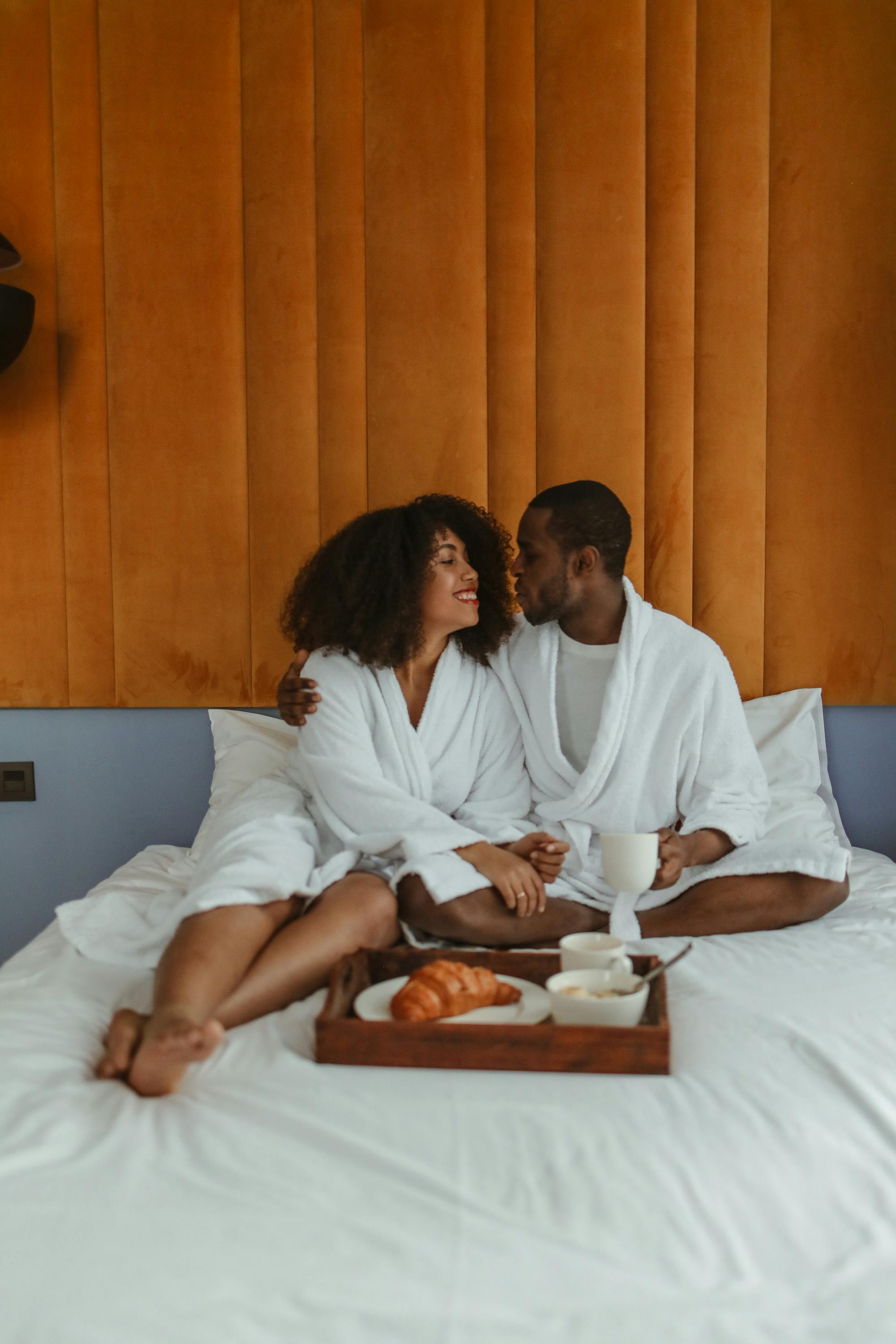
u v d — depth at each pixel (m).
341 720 1.58
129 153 2.07
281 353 2.07
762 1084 0.94
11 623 2.12
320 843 1.55
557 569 1.67
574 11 2.00
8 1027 1.09
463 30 2.03
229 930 1.18
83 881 2.15
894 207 2.01
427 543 1.63
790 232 2.01
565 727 1.71
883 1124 0.88
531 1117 0.89
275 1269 0.71
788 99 2.00
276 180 2.05
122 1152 0.84
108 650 2.12
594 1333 0.67
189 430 2.09
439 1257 0.72
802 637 2.05
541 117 2.03
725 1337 0.67
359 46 2.04
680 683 1.64
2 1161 0.82
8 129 2.07
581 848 1.58
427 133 2.04
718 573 2.04
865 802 2.08
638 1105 0.91
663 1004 1.06
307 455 2.08
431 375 2.06
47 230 2.08
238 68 2.06
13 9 2.06
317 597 1.71
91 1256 0.72
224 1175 0.81
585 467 2.05
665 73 2.00
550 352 2.04
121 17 2.06
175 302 2.08
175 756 2.13
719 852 1.55
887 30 1.99
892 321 2.02
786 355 2.03
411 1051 1.00
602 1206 0.77
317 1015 1.12
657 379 2.03
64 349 2.09
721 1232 0.76
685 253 2.02
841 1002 1.12
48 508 2.11
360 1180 0.80
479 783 1.70
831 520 2.04
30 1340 0.66
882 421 2.03
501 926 1.40
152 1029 1.01
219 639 2.11
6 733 2.14
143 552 2.10
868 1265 0.74
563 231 2.03
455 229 2.04
